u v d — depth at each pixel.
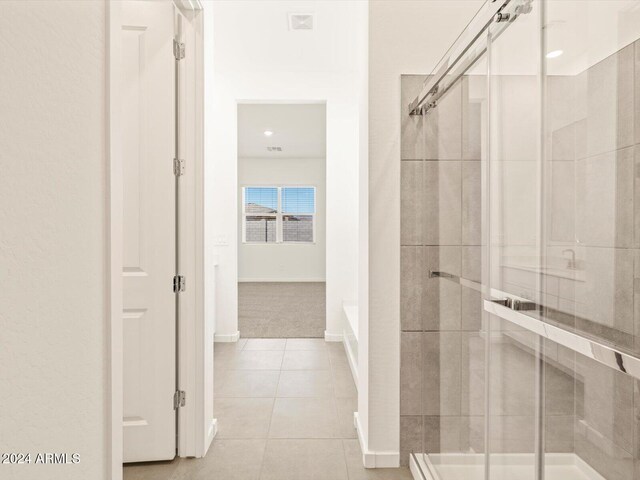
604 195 1.06
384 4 1.97
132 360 1.96
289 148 8.88
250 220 10.45
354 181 4.27
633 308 1.01
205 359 2.09
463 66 1.50
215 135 4.19
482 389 1.40
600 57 1.09
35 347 0.64
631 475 1.14
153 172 1.96
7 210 0.58
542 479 1.12
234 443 2.20
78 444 0.75
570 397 1.11
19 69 0.60
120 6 0.89
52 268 0.67
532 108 1.13
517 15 1.18
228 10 3.07
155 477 1.88
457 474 1.58
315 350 3.98
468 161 1.48
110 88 0.84
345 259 4.30
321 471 1.94
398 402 1.97
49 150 0.66
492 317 1.33
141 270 1.97
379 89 1.97
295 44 3.60
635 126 1.08
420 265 1.97
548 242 1.09
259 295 7.74
